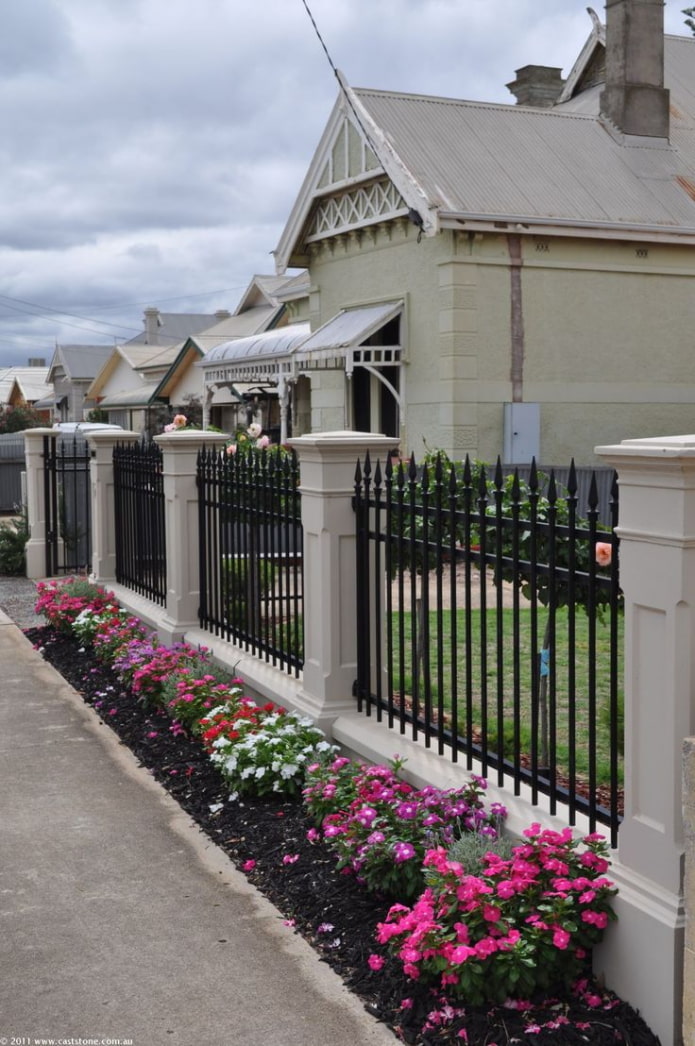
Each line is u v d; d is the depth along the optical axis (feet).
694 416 63.72
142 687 25.14
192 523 28.96
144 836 17.58
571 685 13.32
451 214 55.26
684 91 75.05
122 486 36.35
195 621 29.17
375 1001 12.41
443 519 16.46
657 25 66.54
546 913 11.85
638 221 59.62
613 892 11.81
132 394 138.41
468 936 11.72
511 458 58.70
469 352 57.88
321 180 67.51
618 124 66.28
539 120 66.13
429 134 62.13
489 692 24.49
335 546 19.72
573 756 13.37
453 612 16.11
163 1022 12.10
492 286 58.08
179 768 20.74
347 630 20.01
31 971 13.25
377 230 63.62
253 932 14.19
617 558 12.34
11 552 48.88
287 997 12.57
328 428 71.15
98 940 14.03
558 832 13.46
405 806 14.78
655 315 62.18
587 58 81.15
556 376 59.93
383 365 62.08
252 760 18.78
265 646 23.99
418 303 60.34
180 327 188.14
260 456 24.54
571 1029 11.28
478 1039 11.31
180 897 15.28
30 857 16.79
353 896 14.78
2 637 35.22
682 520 10.81
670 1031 11.03
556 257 59.31
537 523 13.96
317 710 19.98
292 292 80.02
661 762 11.27
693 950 9.94
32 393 237.45
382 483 20.65
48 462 47.67
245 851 16.71
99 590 36.88
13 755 22.11
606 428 61.46
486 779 15.43
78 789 19.95
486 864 13.05
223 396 111.24
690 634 10.94
